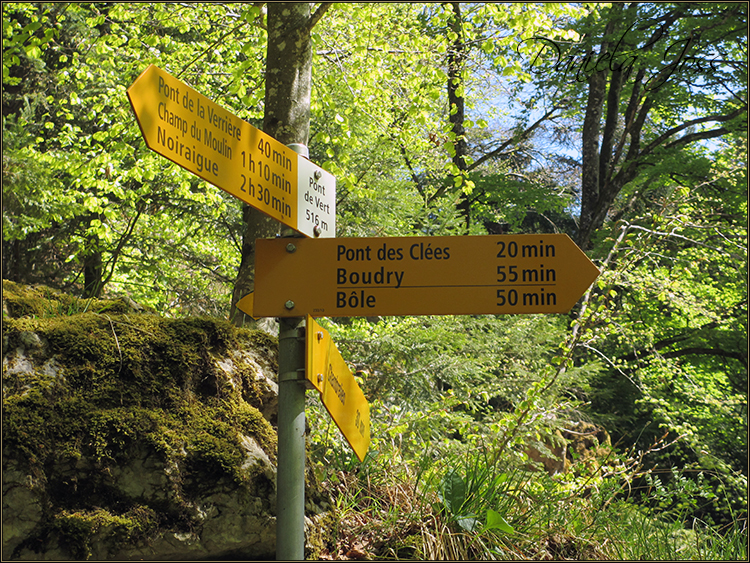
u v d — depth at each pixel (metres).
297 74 4.84
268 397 2.97
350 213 7.54
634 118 16.59
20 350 2.37
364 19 6.61
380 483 3.23
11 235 7.07
